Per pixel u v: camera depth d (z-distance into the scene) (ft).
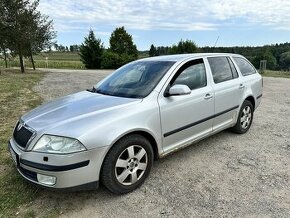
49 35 80.79
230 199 11.09
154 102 12.39
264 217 9.93
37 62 147.02
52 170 9.84
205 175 13.08
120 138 11.00
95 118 10.86
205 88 14.96
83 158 10.04
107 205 10.78
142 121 11.69
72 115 11.22
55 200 11.07
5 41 69.46
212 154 15.47
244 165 14.10
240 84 17.62
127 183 11.50
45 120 11.13
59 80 53.06
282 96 35.09
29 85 43.11
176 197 11.28
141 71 14.62
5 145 16.25
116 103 12.07
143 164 11.96
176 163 14.33
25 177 10.65
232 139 17.78
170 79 13.44
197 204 10.78
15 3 67.31
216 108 15.64
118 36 146.92
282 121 22.33
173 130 13.17
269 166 13.97
